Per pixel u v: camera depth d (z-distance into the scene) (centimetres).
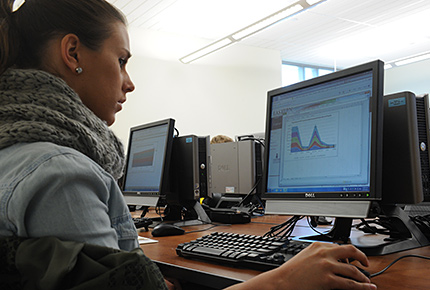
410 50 852
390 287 71
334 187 111
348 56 888
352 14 649
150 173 197
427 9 640
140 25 648
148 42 663
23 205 50
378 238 123
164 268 100
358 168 106
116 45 79
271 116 135
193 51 639
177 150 204
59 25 73
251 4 582
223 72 742
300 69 956
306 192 118
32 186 51
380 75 104
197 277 90
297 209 119
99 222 55
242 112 758
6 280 51
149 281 51
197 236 146
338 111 114
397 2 610
